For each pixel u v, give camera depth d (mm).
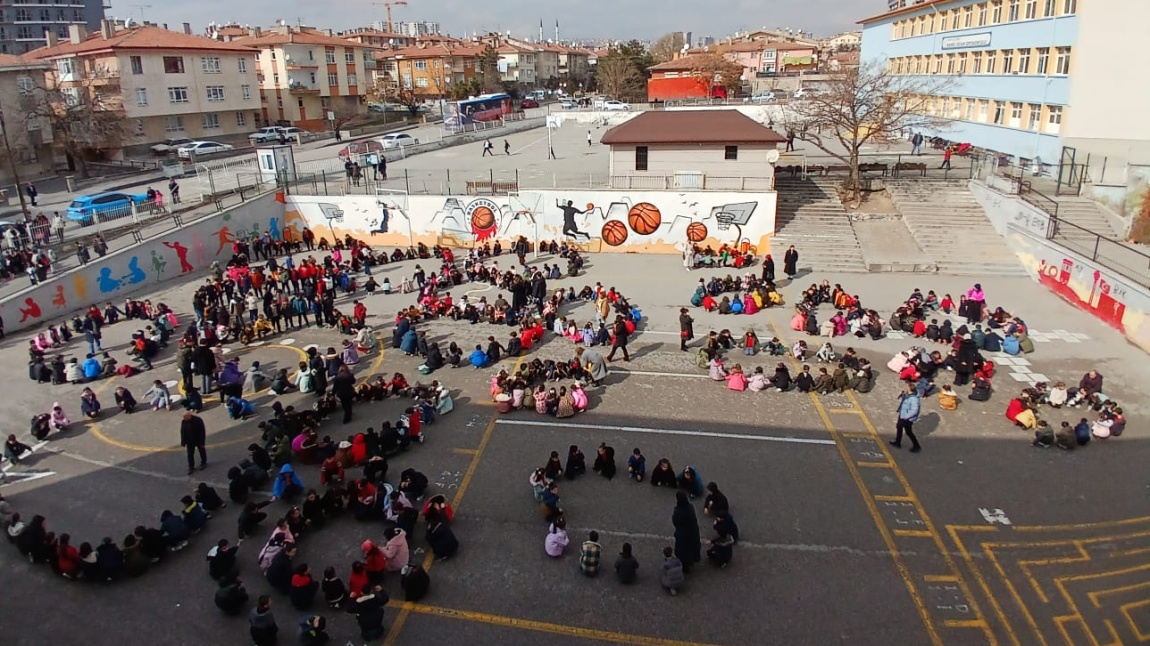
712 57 96188
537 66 147500
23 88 53688
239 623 12648
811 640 12023
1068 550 14172
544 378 22031
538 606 12914
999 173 36906
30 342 25828
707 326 26688
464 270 34312
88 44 63031
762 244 35781
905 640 12016
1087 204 32719
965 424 19031
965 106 51812
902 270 32438
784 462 17391
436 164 51469
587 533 14867
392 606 12961
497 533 14938
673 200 36188
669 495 16141
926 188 39156
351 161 43969
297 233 41531
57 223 33594
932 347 24234
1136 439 18094
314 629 11781
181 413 20859
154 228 35281
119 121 59281
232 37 97750
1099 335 24875
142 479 17375
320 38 87625
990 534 14641
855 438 18438
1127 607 12695
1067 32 38438
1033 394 19484
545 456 17875
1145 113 36938
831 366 22750
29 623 12672
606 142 36031
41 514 15938
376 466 16328
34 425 19266
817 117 42188
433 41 129375
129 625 12594
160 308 27453
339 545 14609
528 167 48875
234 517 15656
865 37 72750
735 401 20609
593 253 37719
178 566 14125
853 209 38094
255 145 66375
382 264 36500
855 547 14312
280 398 21516
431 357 22938
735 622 12445
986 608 12734
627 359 23766
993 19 47031
